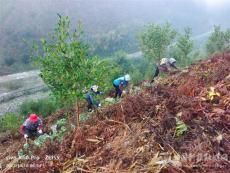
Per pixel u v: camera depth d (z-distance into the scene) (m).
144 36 21.08
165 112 5.85
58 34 6.64
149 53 21.22
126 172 4.71
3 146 10.68
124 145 5.38
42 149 6.37
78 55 6.70
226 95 6.31
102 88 8.77
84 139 6.00
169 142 5.09
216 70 8.60
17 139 11.85
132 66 31.83
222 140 4.94
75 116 9.26
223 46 24.09
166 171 4.54
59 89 6.91
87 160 5.34
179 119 5.61
